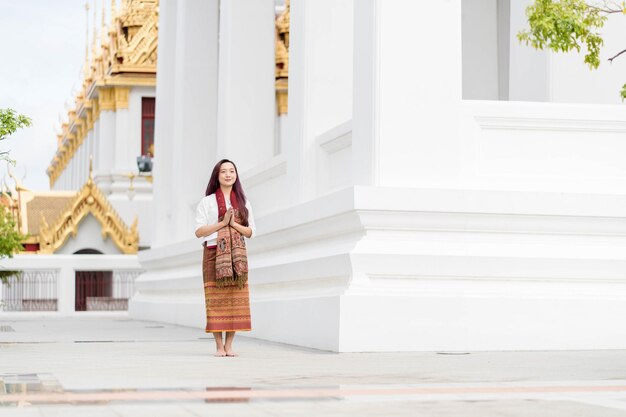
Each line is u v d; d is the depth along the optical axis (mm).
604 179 15039
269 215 17719
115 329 22922
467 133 14695
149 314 30234
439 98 14555
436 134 14508
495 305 13586
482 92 24359
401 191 13914
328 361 11586
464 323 13523
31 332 21156
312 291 15438
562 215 14219
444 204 13977
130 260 37812
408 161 14414
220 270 12711
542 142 14938
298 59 17844
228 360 11891
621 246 14445
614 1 16109
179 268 27719
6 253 18219
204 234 12859
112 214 45344
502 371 10062
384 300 13391
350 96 17656
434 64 14562
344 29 17672
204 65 28266
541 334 13656
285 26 50875
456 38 14641
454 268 13781
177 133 28766
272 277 17188
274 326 16703
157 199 31922
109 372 10016
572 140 15016
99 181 53344
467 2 24469
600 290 14117
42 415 6531
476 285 13867
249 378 9297
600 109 15039
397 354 12828
